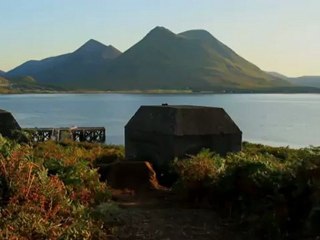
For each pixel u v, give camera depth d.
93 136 61.44
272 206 7.96
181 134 15.26
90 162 15.06
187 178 10.56
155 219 8.68
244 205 8.78
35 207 6.93
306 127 92.25
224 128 16.08
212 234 7.91
